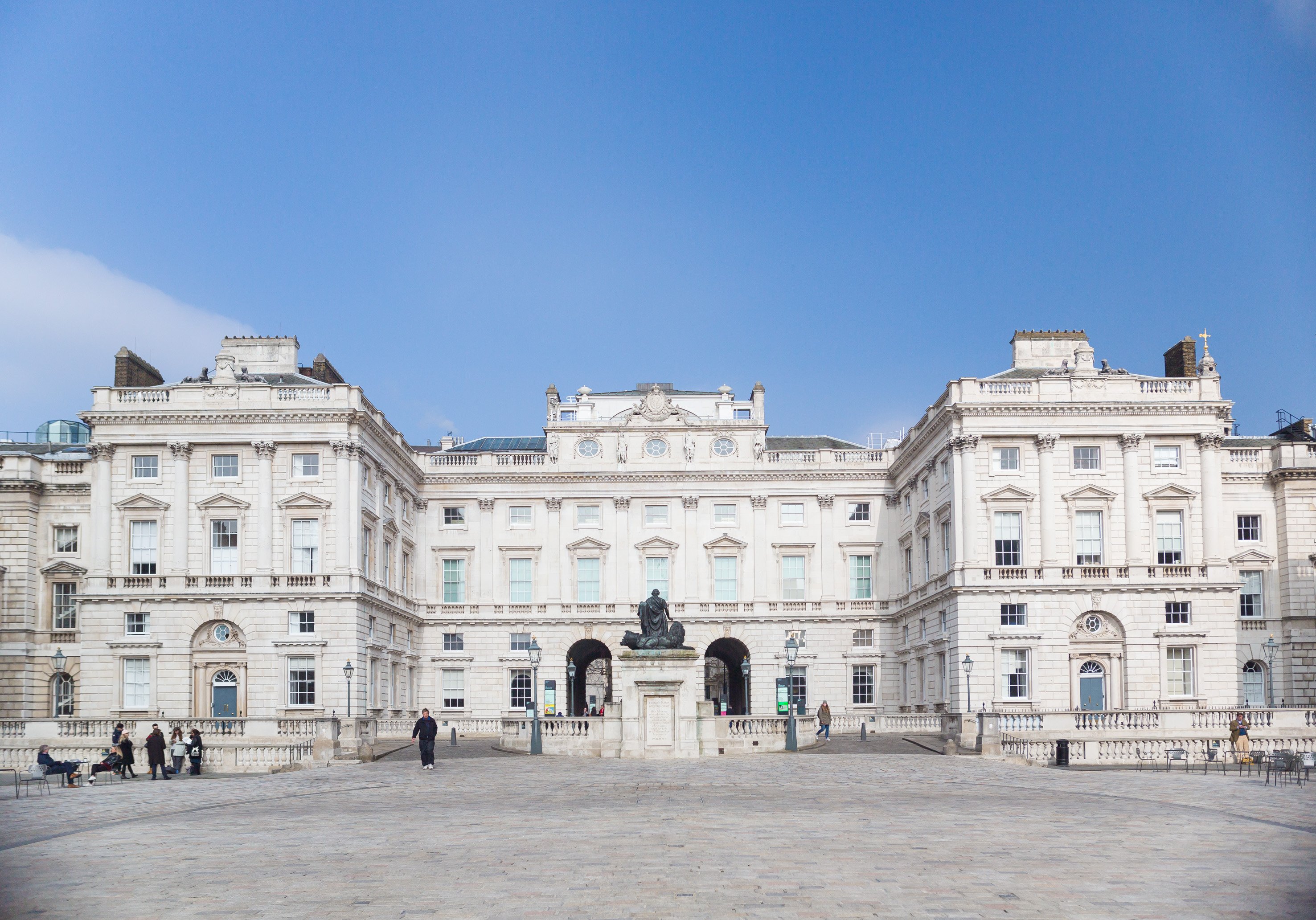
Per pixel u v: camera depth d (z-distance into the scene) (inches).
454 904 807.7
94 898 843.4
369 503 3282.5
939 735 2755.9
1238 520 3331.7
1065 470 3125.0
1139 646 3034.0
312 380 3319.4
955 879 885.2
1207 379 3137.3
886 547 3816.4
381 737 3051.2
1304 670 3235.7
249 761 2295.8
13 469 3275.1
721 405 4069.9
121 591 3110.2
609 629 3764.8
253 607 3093.0
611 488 3836.1
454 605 3769.7
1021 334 3361.2
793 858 976.9
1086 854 994.7
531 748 2397.9
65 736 2551.7
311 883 885.8
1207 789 1595.7
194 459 3174.2
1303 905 796.0
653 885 864.3
